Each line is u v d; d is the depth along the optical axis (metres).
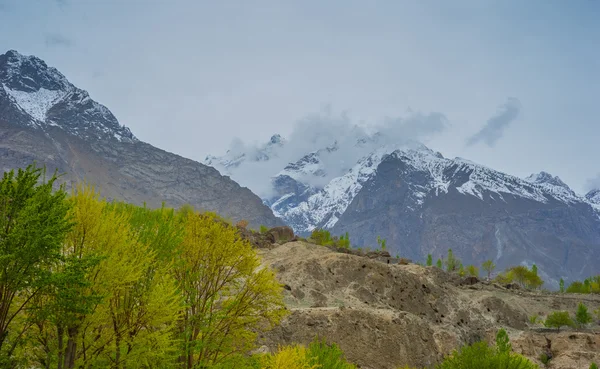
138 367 25.88
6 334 22.00
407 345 60.41
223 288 31.17
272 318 31.66
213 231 30.98
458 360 43.84
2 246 21.41
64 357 24.41
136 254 26.47
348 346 57.22
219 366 29.31
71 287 23.05
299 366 33.22
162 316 25.88
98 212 25.83
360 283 72.19
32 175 22.89
